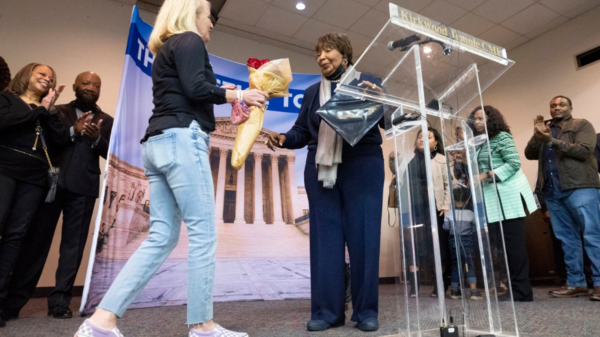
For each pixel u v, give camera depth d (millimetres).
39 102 2096
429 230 1099
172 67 1197
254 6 4133
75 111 2402
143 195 2521
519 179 2486
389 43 998
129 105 2492
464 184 1229
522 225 2406
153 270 1152
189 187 1135
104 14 3893
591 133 2643
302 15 4297
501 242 1193
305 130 1792
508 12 4285
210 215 1169
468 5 4148
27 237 2018
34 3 3594
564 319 1571
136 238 2432
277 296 2703
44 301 2811
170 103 1172
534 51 4812
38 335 1460
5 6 3475
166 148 1140
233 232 2842
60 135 2047
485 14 4312
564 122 2842
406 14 954
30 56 3490
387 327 1474
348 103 1426
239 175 2990
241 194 2949
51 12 3650
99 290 2131
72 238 2098
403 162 1181
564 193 2631
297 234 2994
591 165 2607
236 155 1343
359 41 4848
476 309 1141
